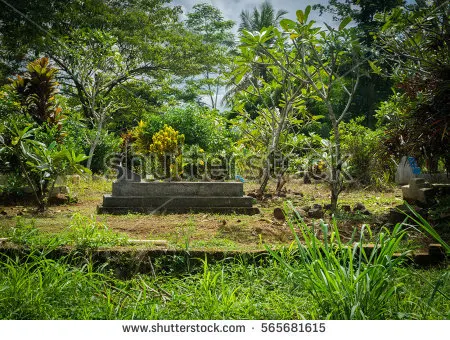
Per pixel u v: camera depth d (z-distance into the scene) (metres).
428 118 5.78
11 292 3.30
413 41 6.51
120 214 7.92
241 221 7.03
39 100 11.63
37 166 7.74
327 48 7.83
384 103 9.72
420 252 4.61
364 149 11.45
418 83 6.02
